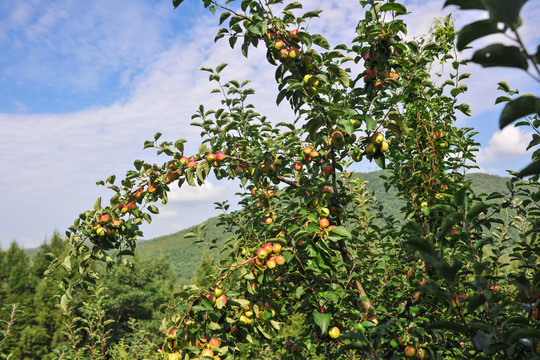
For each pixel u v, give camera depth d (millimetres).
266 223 4359
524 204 3498
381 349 3551
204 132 4562
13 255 26906
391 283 3846
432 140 4078
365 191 4613
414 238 1576
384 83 3715
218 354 2980
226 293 3236
